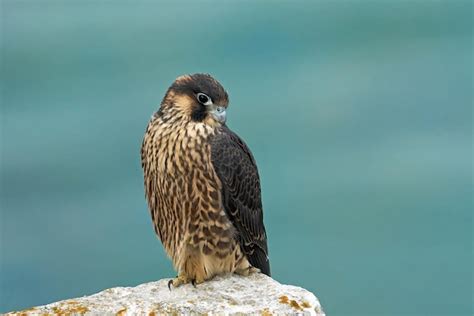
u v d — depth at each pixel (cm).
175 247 964
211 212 950
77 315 870
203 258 950
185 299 895
